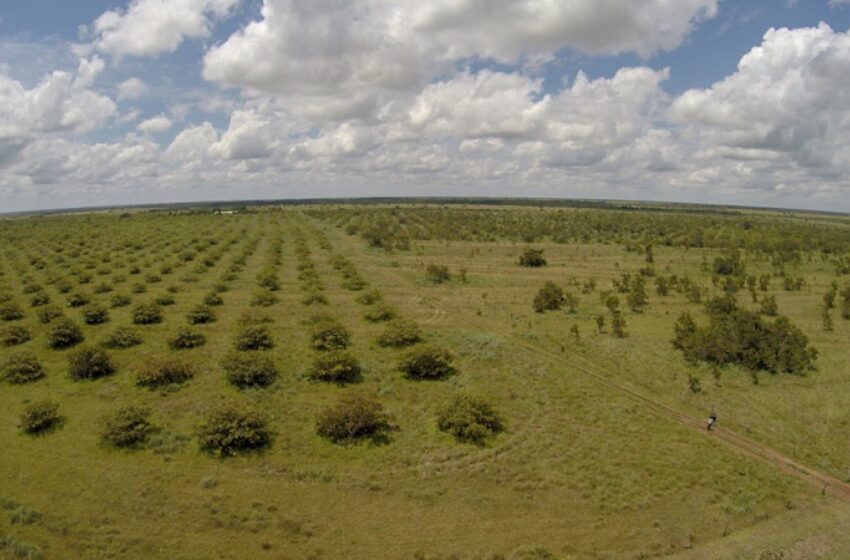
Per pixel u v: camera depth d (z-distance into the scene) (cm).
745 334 4331
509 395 3575
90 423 3064
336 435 2947
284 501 2409
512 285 7388
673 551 2164
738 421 3359
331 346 4306
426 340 4669
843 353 4612
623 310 5944
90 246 10019
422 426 3130
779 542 2245
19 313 5028
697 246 11544
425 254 10231
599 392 3688
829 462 2934
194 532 2175
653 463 2798
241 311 5528
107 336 4331
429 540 2181
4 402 3338
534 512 2391
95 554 2025
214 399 3353
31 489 2448
